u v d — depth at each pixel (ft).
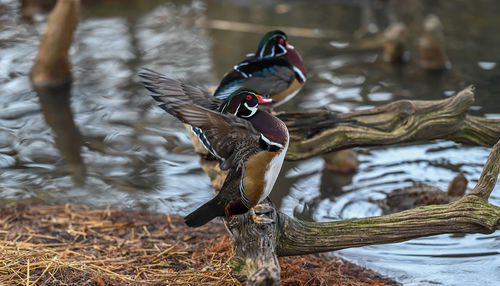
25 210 32.81
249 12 70.49
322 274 26.25
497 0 71.56
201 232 30.83
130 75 53.16
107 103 48.39
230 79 28.35
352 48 58.65
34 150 41.09
